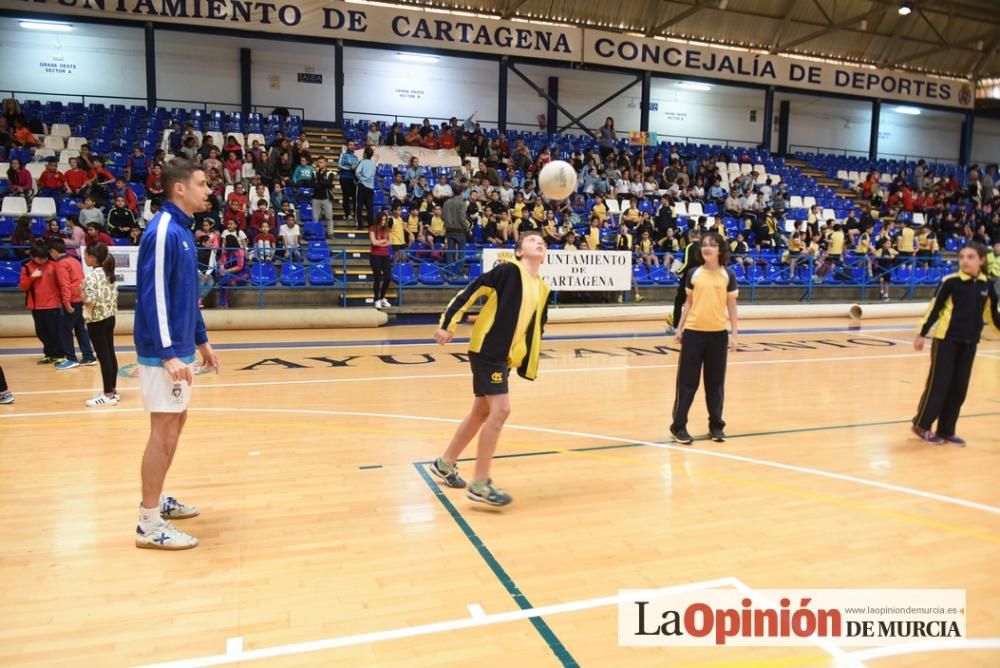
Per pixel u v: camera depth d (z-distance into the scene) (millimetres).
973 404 8031
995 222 24516
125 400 7430
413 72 23828
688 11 21797
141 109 19375
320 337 12125
